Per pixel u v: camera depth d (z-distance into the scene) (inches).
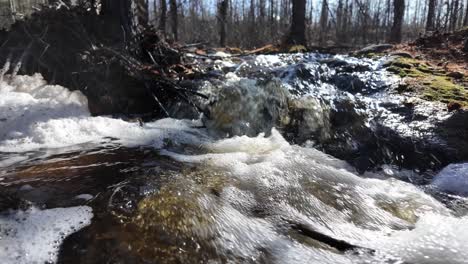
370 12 1154.7
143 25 312.0
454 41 360.8
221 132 199.8
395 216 125.1
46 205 112.3
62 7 263.7
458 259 102.6
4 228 99.9
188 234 102.5
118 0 262.5
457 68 286.5
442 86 234.1
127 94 220.5
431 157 169.0
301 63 290.7
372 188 142.7
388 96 227.6
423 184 154.4
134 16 272.8
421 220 123.1
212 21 1160.8
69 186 125.0
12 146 160.1
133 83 223.8
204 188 126.1
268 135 193.8
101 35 263.9
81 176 133.2
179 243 99.3
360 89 243.4
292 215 118.7
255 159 157.9
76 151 159.0
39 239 97.0
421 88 232.4
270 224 113.7
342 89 247.0
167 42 323.3
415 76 256.2
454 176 154.3
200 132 197.3
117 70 224.1
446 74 266.7
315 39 981.2
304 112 204.8
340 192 135.6
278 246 104.7
